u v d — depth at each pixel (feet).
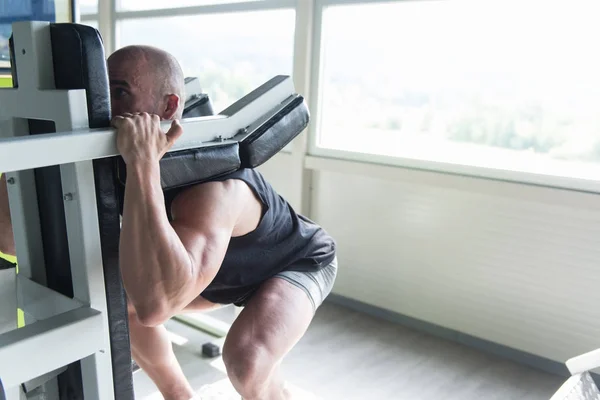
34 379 3.37
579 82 8.91
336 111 11.85
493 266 10.05
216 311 11.61
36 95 3.07
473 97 10.03
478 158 10.16
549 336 9.59
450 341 10.59
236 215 3.96
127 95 3.64
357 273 11.86
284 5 11.78
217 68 13.33
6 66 7.00
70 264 3.31
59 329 2.98
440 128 10.52
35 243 3.71
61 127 2.97
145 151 3.06
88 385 3.34
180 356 9.39
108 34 15.34
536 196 9.24
